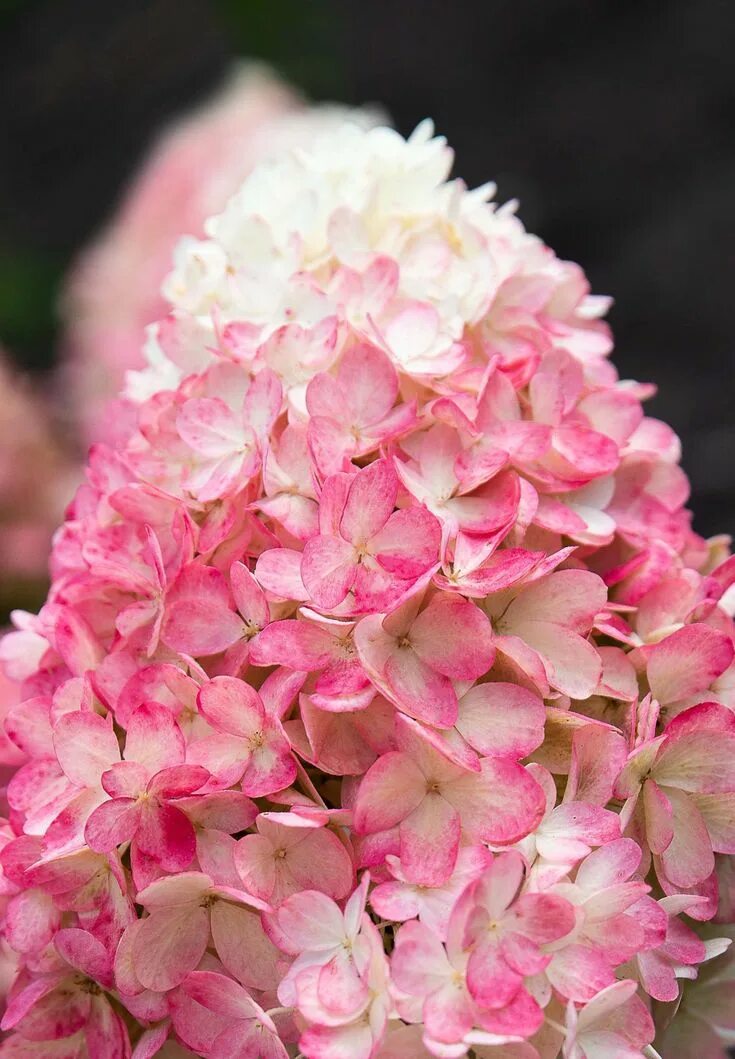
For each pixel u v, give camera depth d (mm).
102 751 629
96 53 2719
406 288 676
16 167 2635
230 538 651
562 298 715
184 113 2629
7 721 661
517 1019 585
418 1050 597
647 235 2572
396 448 651
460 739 615
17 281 2168
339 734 624
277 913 607
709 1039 667
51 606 686
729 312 2430
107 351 1323
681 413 2326
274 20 2205
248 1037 617
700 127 2650
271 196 703
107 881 629
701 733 630
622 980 613
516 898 600
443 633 618
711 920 659
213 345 684
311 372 656
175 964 621
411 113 2850
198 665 631
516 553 626
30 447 1053
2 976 749
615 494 689
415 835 608
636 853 609
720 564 689
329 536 615
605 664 645
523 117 2781
